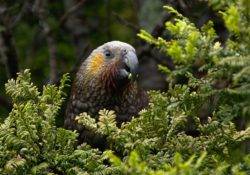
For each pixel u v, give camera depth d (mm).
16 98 6852
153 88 14328
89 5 15656
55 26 14414
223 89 5520
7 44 12461
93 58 10852
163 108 6070
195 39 5145
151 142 6172
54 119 6684
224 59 5062
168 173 4660
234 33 5258
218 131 6219
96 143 10102
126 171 5047
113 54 10727
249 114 5434
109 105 10750
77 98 10914
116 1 15508
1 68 13727
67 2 15453
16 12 14266
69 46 15055
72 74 13203
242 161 5953
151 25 13828
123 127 6359
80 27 15844
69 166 6484
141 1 14438
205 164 5996
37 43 14711
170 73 5355
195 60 5273
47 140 6562
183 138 6316
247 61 5012
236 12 4898
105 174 6348
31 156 6488
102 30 15391
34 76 14219
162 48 5305
